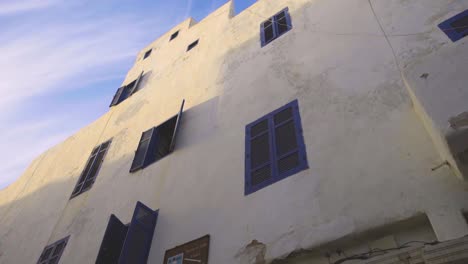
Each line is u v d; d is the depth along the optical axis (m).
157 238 5.98
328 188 4.53
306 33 7.33
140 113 10.12
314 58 6.59
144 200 6.97
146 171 7.64
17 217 10.45
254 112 6.65
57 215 8.91
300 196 4.71
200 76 9.18
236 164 5.96
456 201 3.51
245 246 4.74
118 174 8.36
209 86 8.48
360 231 3.92
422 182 3.85
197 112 8.02
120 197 7.59
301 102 6.00
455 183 3.62
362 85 5.37
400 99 4.76
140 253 5.72
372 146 4.55
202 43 10.74
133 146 8.91
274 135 5.83
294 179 4.95
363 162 4.48
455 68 3.58
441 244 3.10
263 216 4.88
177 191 6.52
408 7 5.88
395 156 4.26
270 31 8.40
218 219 5.39
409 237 3.73
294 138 5.50
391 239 3.81
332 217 4.23
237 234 4.96
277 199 4.92
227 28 10.17
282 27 8.16
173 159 7.28
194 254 5.21
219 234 5.18
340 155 4.76
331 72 6.02
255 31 8.90
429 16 5.46
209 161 6.50
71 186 9.63
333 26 6.89
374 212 3.96
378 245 3.85
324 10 7.49
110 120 11.13
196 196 6.08
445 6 5.39
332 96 5.62
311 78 6.26
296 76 6.58
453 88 3.44
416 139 4.23
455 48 3.76
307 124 5.53
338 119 5.22
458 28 5.00
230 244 4.92
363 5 6.69
